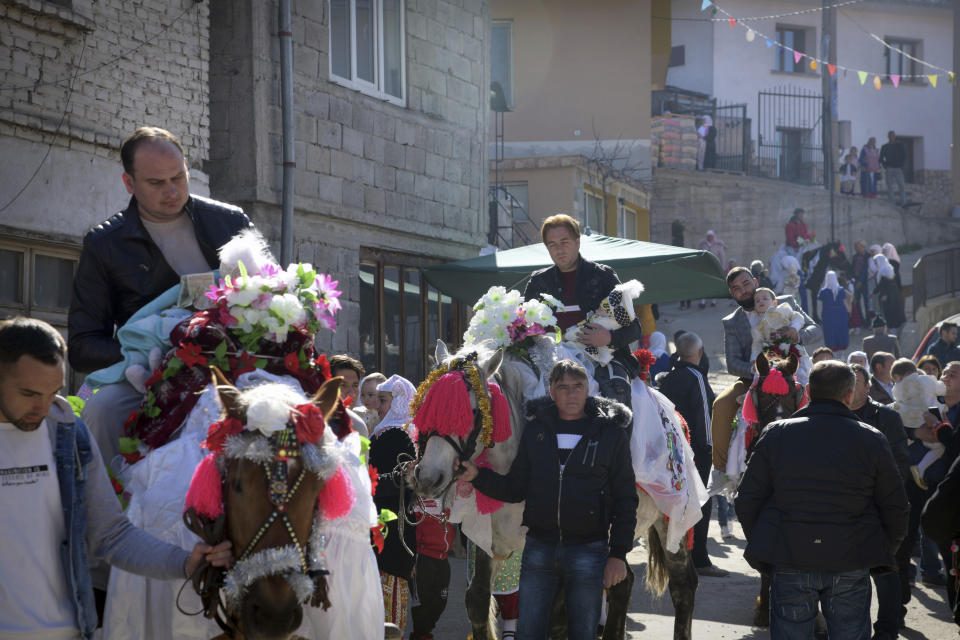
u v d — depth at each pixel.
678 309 27.22
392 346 13.08
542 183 21.55
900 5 37.91
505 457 5.61
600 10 23.42
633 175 23.61
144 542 3.71
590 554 5.43
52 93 8.59
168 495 3.93
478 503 5.57
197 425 4.07
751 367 8.41
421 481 5.20
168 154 4.69
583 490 5.39
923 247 35.47
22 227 8.33
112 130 9.27
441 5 14.01
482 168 14.87
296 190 11.26
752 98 36.88
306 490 3.56
